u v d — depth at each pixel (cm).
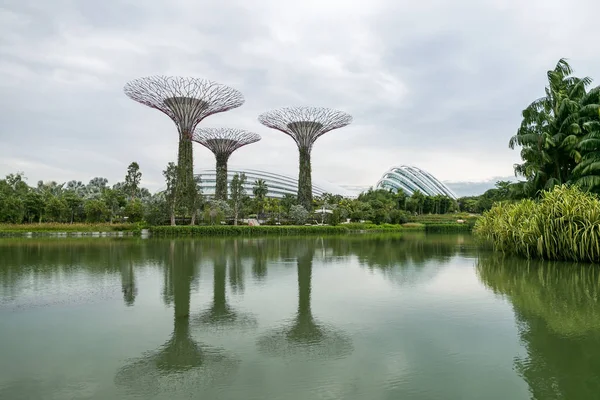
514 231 1734
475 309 838
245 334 677
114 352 596
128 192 7138
